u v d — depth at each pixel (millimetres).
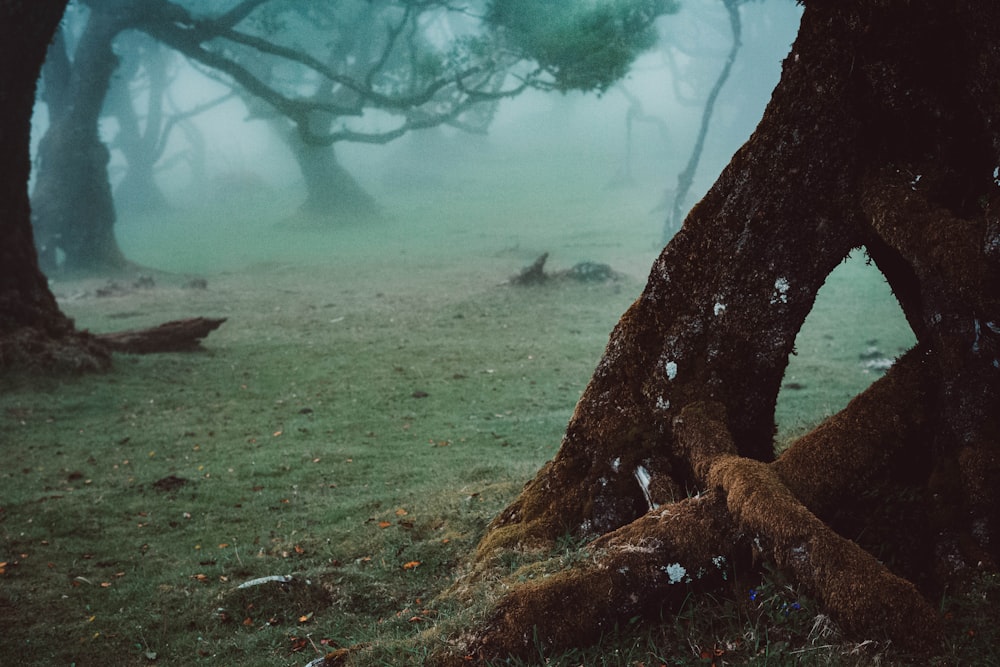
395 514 6785
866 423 3900
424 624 4199
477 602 3916
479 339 17297
